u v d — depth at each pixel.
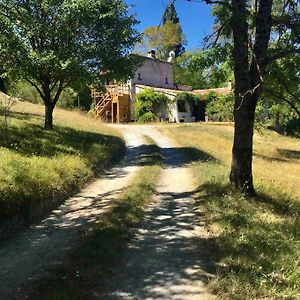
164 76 62.22
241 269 7.01
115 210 10.83
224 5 12.14
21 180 11.67
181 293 6.41
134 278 6.97
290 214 11.67
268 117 54.28
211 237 8.98
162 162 21.12
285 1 12.77
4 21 19.83
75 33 21.48
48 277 6.90
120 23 22.84
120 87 54.34
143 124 47.22
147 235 9.31
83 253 7.76
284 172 21.59
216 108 54.28
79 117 38.47
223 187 13.13
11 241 9.02
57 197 12.57
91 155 18.70
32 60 20.58
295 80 23.25
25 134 19.81
